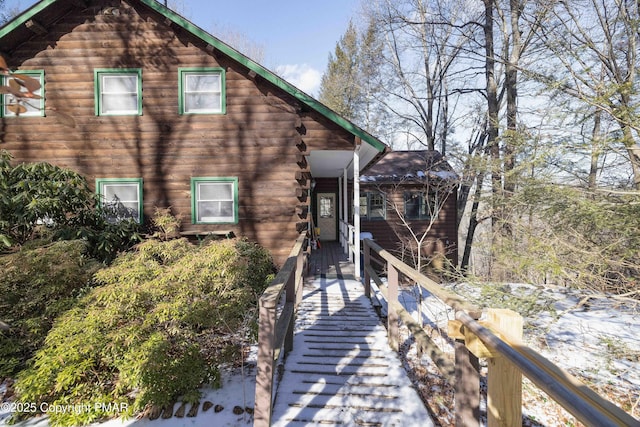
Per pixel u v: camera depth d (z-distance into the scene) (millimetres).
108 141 6828
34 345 3564
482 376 4156
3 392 3230
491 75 11141
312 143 6996
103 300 3170
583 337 5066
